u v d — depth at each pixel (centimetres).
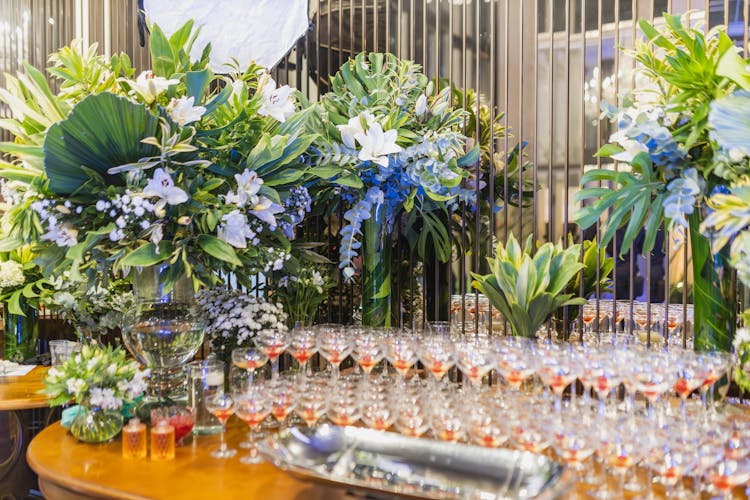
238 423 221
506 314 242
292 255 260
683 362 181
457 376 286
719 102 174
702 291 201
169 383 225
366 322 272
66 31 453
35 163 202
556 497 139
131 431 187
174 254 206
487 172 293
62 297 302
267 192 224
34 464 184
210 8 332
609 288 277
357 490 149
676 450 140
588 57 384
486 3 381
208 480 170
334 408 176
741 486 159
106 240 211
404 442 169
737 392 234
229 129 225
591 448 147
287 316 271
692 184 191
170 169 209
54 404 201
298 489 163
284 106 231
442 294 306
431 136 260
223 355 254
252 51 333
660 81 211
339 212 301
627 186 205
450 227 284
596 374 180
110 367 203
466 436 187
